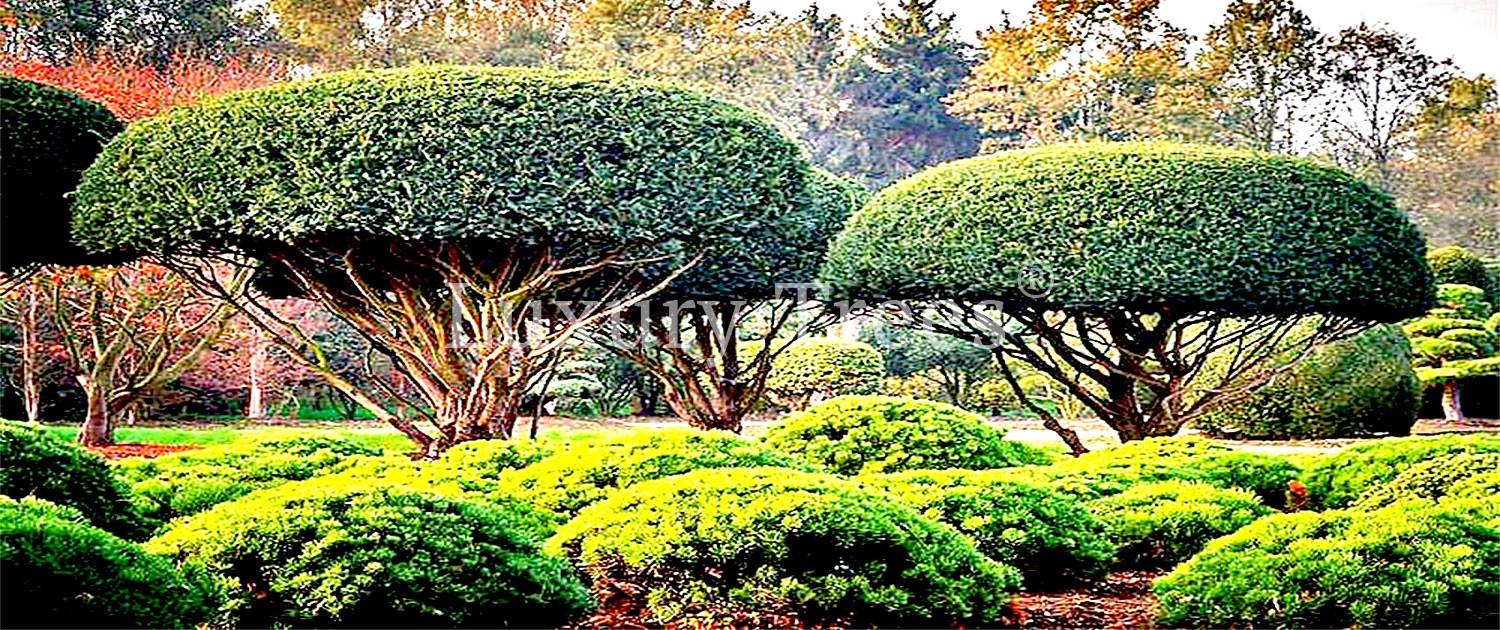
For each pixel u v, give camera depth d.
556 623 4.14
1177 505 6.08
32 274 12.38
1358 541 4.46
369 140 8.98
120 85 14.53
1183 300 10.59
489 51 18.28
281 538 3.90
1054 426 11.91
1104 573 5.55
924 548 4.52
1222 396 12.28
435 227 8.92
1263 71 19.41
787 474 4.77
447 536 4.04
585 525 4.57
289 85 9.46
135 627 3.22
